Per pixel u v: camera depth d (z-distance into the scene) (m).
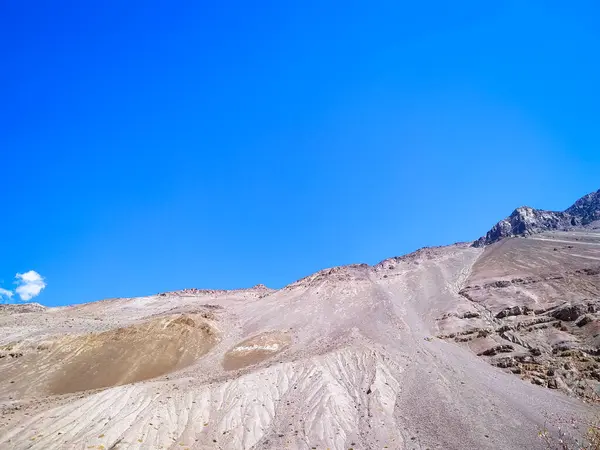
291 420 29.80
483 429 25.58
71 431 27.66
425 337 47.91
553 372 34.06
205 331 56.84
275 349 50.47
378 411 30.03
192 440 27.67
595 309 43.25
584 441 22.97
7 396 38.31
